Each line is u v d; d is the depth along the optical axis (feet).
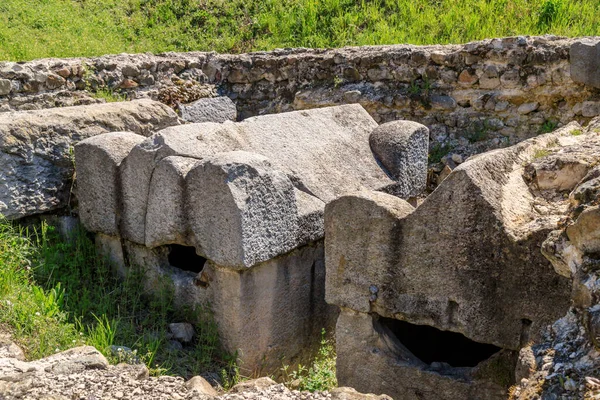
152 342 12.05
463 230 10.00
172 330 12.71
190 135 13.26
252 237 11.83
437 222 10.21
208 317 12.68
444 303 10.38
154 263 13.48
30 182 14.06
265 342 12.87
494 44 22.17
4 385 9.44
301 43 32.12
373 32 31.07
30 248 13.74
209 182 11.81
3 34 28.99
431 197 10.22
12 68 20.18
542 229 9.36
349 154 15.78
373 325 11.32
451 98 23.15
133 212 13.29
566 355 8.07
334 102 24.59
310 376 12.82
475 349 12.51
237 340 12.34
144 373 10.25
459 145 23.13
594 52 20.29
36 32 30.53
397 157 16.02
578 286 8.25
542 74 21.61
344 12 33.12
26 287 12.65
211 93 26.02
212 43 33.55
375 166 15.94
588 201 9.16
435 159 23.17
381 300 10.96
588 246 8.26
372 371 11.45
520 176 10.94
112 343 11.87
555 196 10.62
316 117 16.33
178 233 12.56
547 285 9.43
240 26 34.47
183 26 34.73
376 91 24.25
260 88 26.25
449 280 10.26
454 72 22.99
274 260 12.72
